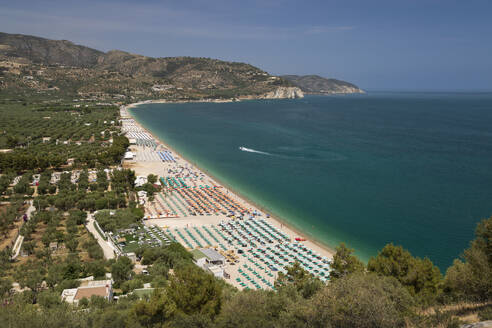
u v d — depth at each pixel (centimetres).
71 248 9225
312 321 3403
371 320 3111
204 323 3853
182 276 4522
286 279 6762
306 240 10856
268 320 3784
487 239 4447
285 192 15350
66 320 4222
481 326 2716
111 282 7075
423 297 4428
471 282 4181
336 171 18400
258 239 10825
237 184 16512
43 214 11106
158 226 11594
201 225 11869
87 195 13288
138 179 16038
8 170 15962
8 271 7988
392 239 10812
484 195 14350
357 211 13050
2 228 10300
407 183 16112
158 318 4119
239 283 8412
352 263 6059
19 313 4144
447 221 11925
